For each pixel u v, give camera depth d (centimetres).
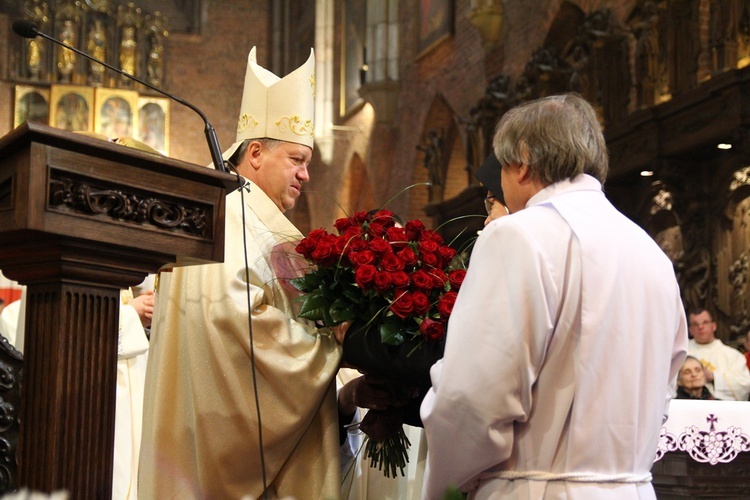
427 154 1536
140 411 472
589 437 195
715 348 732
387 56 1748
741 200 876
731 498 352
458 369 192
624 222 212
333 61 2095
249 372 263
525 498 195
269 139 305
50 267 195
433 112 1612
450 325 199
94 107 2122
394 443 276
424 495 209
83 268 197
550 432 196
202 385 265
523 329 190
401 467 280
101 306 202
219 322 263
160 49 2195
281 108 305
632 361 200
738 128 800
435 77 1591
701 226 921
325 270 261
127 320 463
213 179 215
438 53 1584
